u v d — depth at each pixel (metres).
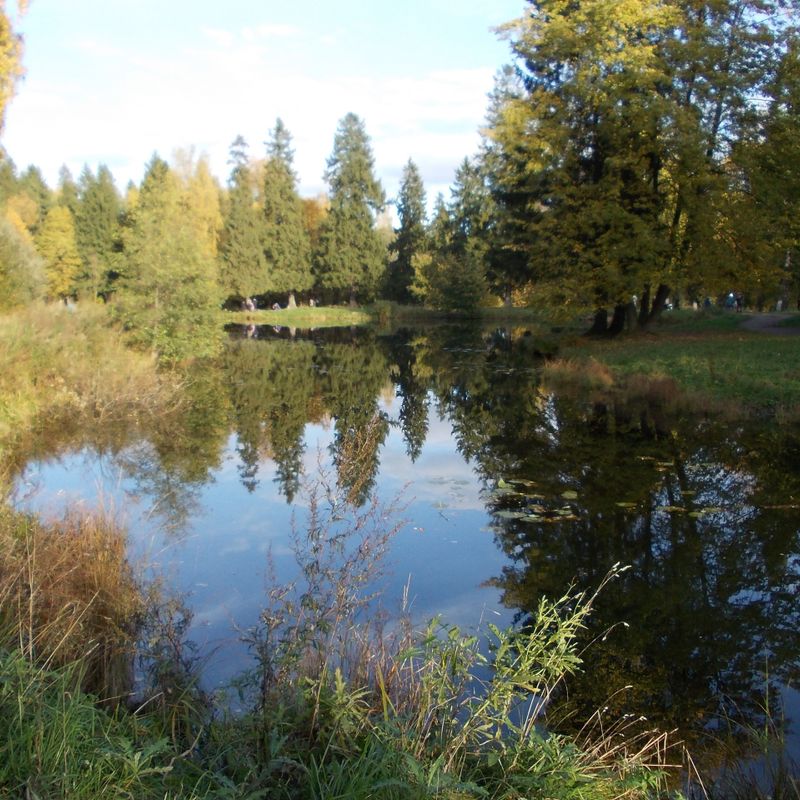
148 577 5.91
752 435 11.77
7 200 51.69
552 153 21.81
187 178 49.62
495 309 47.62
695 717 4.43
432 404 16.05
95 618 4.54
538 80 23.73
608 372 17.03
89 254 48.62
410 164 57.31
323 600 4.32
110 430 12.06
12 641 3.96
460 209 51.56
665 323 27.67
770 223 20.33
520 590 6.20
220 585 5.91
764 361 16.39
